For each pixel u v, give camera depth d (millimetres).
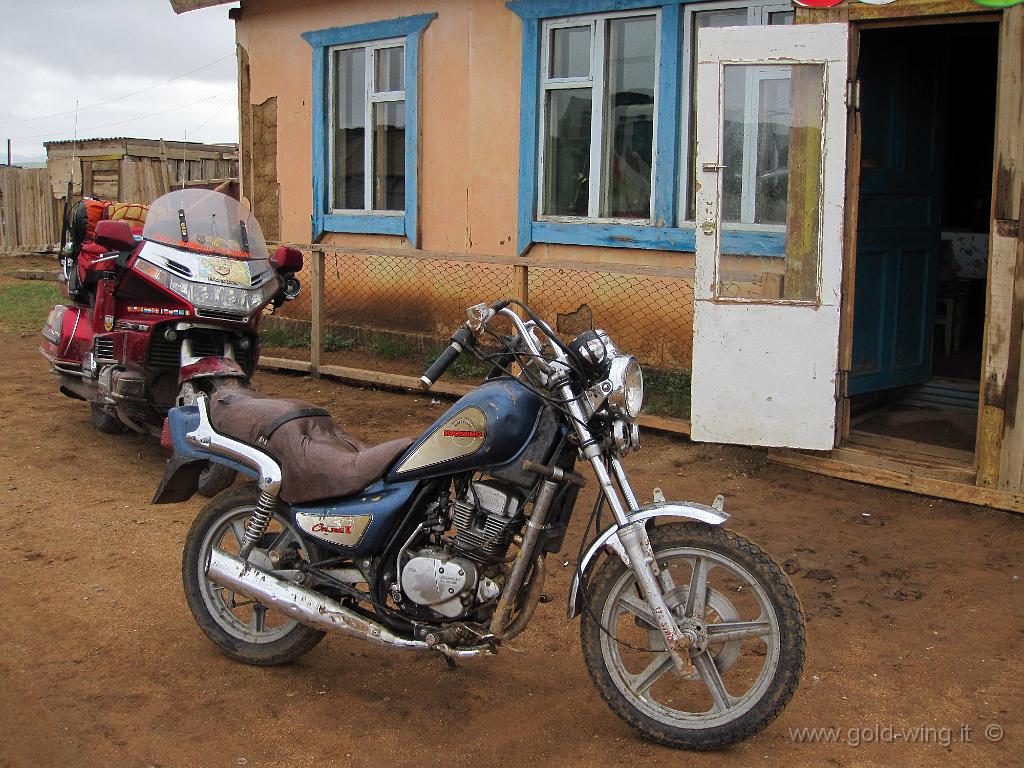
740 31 6062
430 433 3521
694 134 7988
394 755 3391
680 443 7016
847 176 6129
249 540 3834
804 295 6191
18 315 12695
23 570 4891
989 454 5746
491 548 3457
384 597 3674
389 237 10398
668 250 8125
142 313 5965
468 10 9359
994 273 5594
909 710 3701
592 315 8727
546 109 8945
